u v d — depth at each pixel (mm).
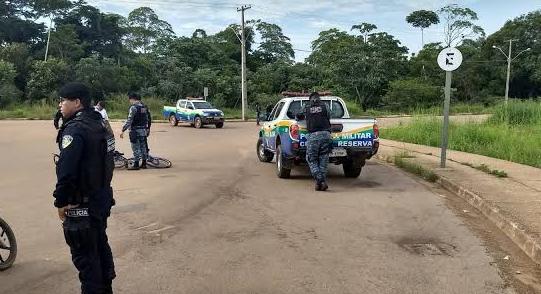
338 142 10930
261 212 8094
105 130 4207
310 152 10039
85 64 56688
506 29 86188
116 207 8398
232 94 63031
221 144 20594
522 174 11266
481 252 6125
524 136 17875
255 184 10773
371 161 15039
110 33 71125
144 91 60250
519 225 6719
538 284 5113
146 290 4848
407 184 10859
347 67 73000
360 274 5316
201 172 12531
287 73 72750
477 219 7793
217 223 7387
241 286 4965
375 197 9383
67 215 4031
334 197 9359
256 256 5887
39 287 4914
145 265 5559
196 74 63906
